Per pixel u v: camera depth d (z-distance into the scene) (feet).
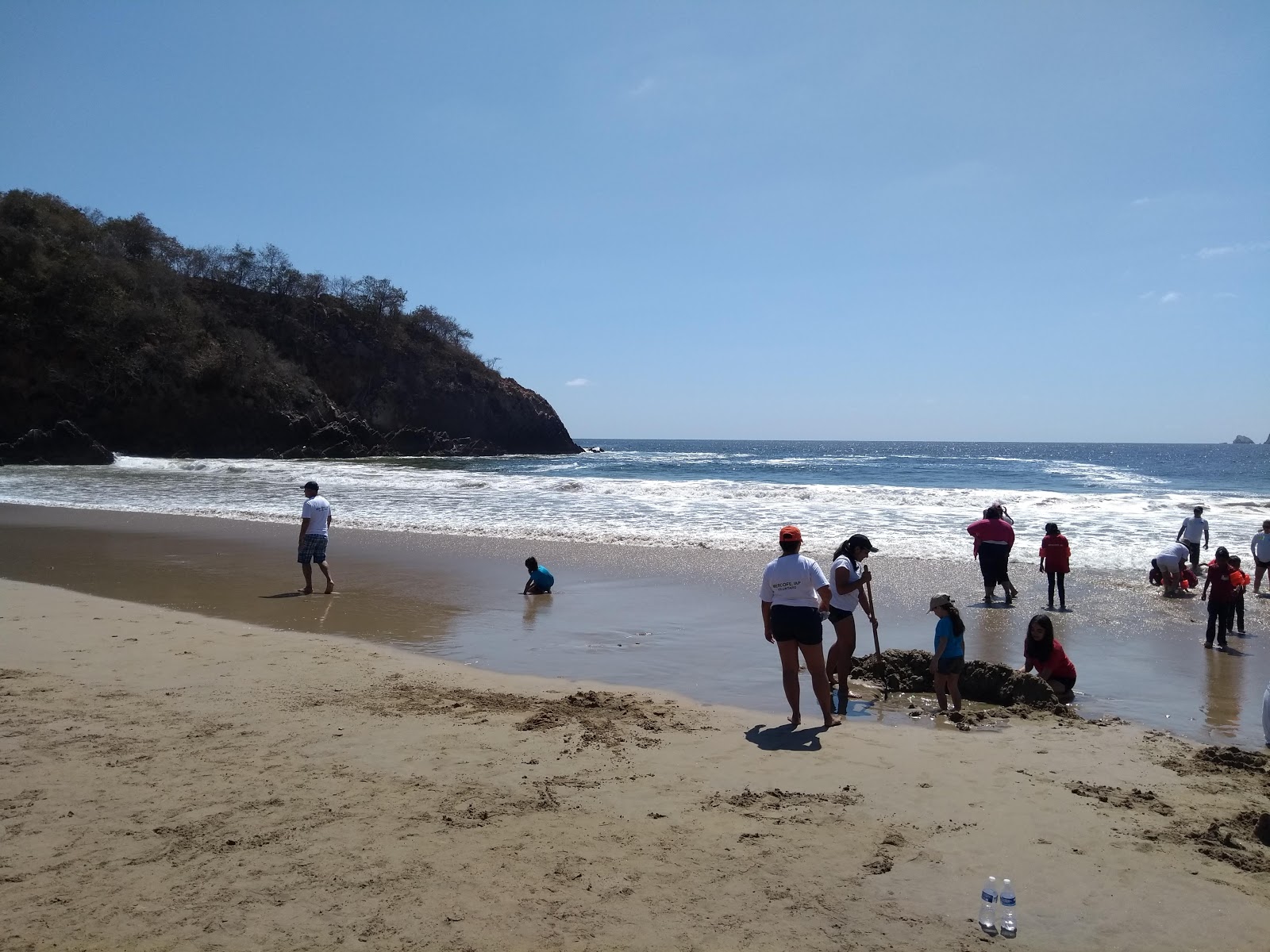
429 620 32.14
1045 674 23.22
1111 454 423.64
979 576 42.57
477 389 303.89
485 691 22.17
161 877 11.60
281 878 11.63
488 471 158.61
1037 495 82.89
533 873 11.95
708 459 260.62
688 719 20.10
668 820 13.93
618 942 10.27
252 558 47.75
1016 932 10.69
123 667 23.44
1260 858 12.88
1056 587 40.27
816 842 13.23
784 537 20.30
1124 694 23.61
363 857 12.32
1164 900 11.64
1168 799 15.35
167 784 14.99
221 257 274.36
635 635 29.84
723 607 34.71
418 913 10.81
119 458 183.01
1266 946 10.53
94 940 10.03
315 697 20.99
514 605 35.04
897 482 137.69
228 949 9.92
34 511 73.82
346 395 272.72
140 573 42.34
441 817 13.80
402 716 19.62
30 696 20.31
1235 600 30.22
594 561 46.60
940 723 20.53
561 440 331.57
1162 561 38.58
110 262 216.33
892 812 14.51
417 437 276.82
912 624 31.91
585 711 20.43
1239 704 22.66
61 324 193.47
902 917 11.04
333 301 288.51
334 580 40.88
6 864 11.89
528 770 16.15
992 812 14.58
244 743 17.37
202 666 23.93
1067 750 18.13
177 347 210.38
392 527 62.90
